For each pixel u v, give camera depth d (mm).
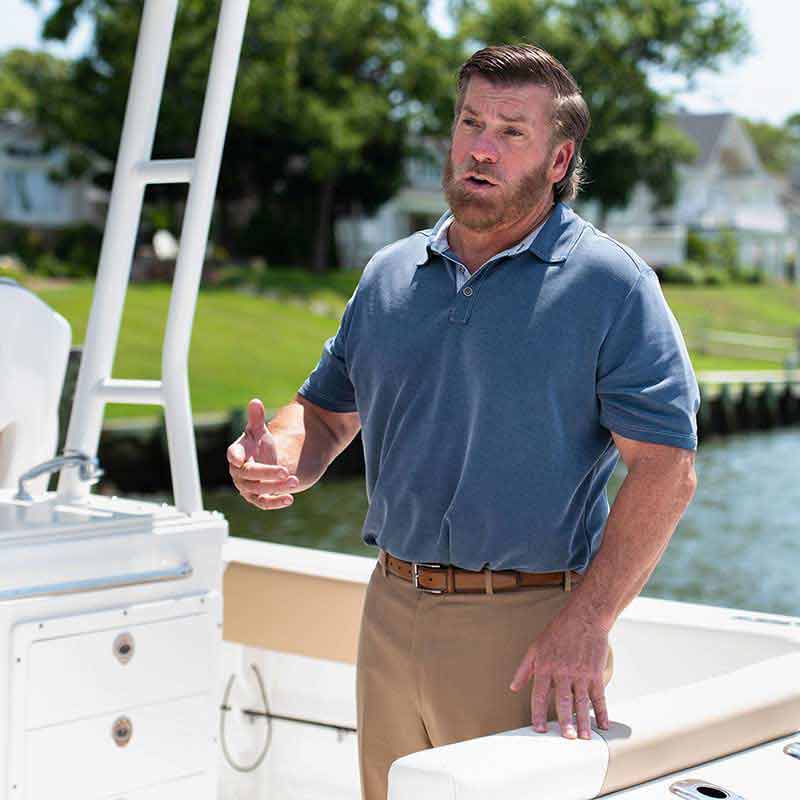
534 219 1878
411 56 31828
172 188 31078
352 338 2029
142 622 1834
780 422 28984
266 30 30031
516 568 1858
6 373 2162
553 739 1547
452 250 1922
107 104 30422
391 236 37250
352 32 31047
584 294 1812
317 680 2646
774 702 1722
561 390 1821
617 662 2445
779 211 49781
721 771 1611
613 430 1814
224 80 1977
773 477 22094
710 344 36688
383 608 1977
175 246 30109
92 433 2064
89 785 1781
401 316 1940
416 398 1915
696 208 45844
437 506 1895
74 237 32469
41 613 1729
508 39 33906
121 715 1813
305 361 27031
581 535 1882
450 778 1408
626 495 1772
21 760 1706
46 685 1727
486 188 1821
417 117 32344
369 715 2004
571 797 1481
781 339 38969
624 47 35062
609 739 1552
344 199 34156
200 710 1919
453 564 1885
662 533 1765
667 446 1769
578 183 1940
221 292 30266
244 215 34219
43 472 1986
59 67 31609
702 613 2434
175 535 1891
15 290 2188
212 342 26953
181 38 28656
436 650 1896
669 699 1680
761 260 48625
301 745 2678
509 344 1831
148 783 1854
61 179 32281
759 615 2416
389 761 1993
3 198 34281
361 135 30875
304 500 17984
